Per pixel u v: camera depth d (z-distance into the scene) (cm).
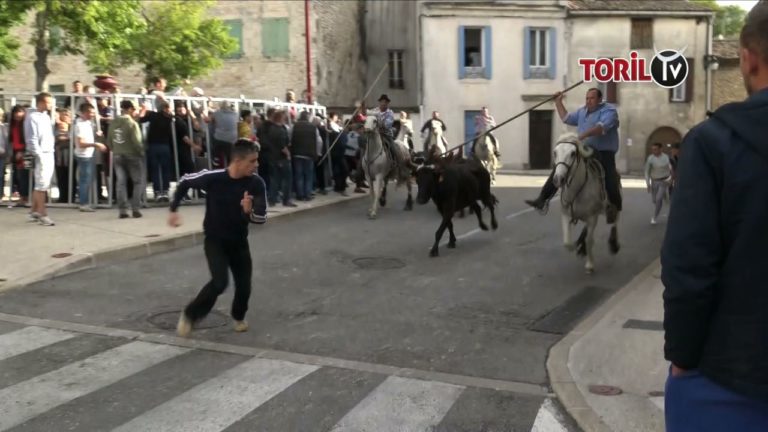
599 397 554
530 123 3450
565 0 3419
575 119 1034
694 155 238
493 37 3378
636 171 3531
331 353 670
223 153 1508
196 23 2759
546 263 1108
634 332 724
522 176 2912
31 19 2927
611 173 1015
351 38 3506
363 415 523
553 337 736
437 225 1452
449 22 3341
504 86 3406
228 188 684
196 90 1689
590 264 1033
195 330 727
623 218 1658
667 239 240
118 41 2138
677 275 234
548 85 3441
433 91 3359
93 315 768
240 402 542
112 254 1034
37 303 809
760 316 229
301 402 545
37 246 1048
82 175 1352
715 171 233
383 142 1527
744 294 231
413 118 3356
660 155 1545
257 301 856
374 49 3653
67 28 2059
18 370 600
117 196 1319
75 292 862
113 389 562
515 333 749
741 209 229
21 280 884
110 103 1434
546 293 922
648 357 648
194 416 514
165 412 520
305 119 1664
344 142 1828
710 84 3538
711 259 233
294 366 629
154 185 1455
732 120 234
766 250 228
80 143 1337
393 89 3647
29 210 1362
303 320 781
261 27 3147
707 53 3522
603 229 1474
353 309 832
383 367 633
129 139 1278
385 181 1587
